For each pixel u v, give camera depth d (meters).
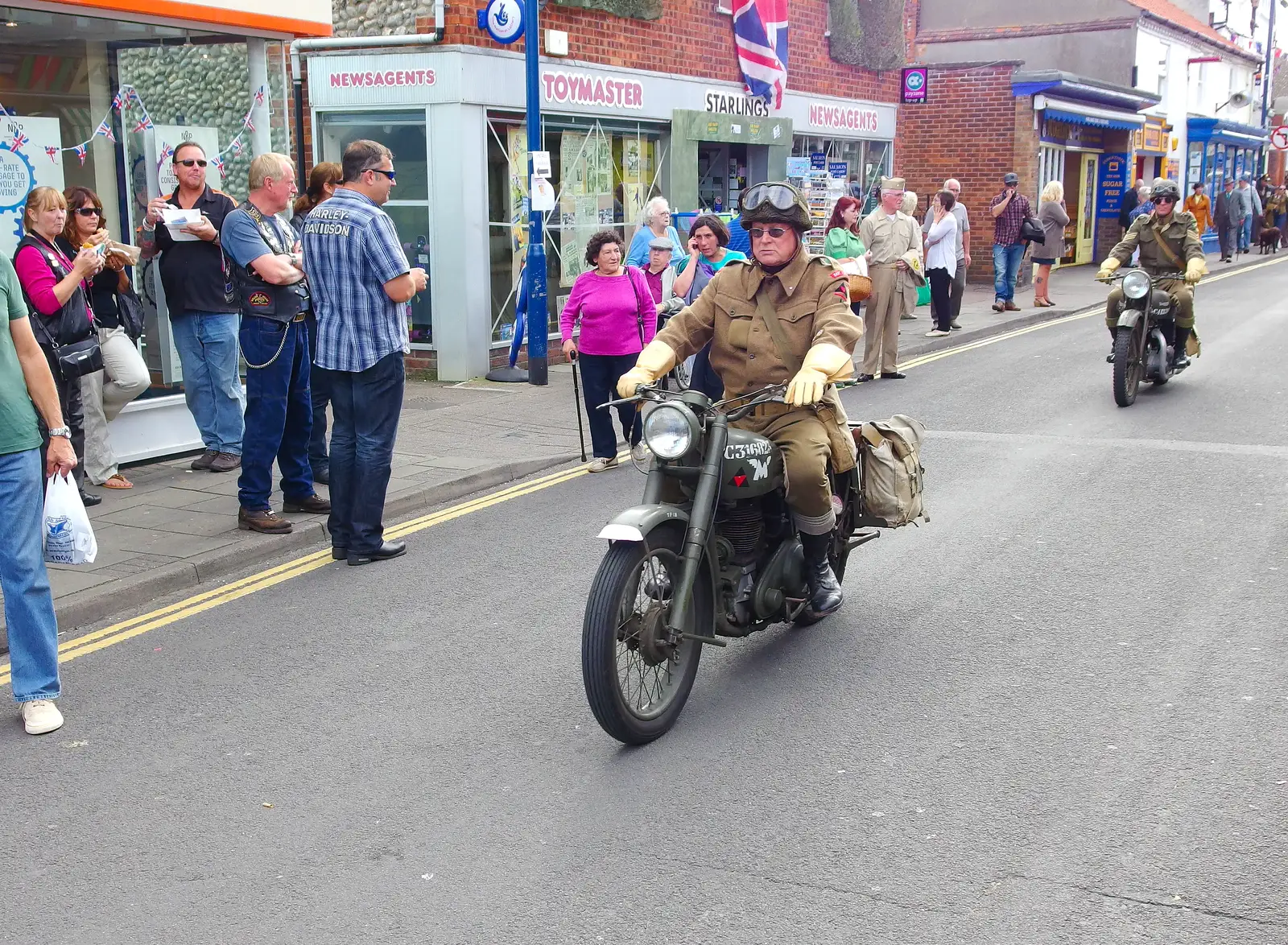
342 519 6.91
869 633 5.59
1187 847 3.70
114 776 4.41
